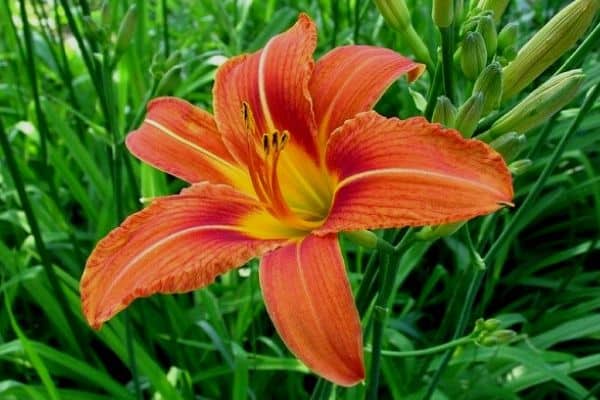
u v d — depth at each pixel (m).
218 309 0.43
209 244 0.26
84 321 0.47
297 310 0.23
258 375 0.46
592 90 0.32
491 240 0.48
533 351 0.43
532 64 0.26
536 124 0.26
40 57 0.67
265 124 0.29
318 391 0.31
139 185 0.53
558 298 0.51
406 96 0.55
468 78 0.26
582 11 0.26
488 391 0.43
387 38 0.65
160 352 0.53
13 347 0.40
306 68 0.28
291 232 0.27
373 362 0.29
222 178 0.30
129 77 0.55
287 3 0.76
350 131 0.25
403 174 0.23
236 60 0.31
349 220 0.23
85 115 0.62
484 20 0.26
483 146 0.22
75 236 0.48
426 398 0.37
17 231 0.54
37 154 0.59
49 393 0.37
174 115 0.31
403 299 0.50
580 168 0.58
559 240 0.59
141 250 0.26
